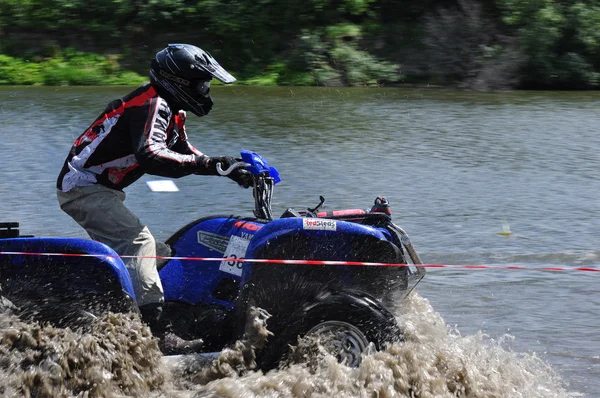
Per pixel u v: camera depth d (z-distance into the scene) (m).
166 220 13.85
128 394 7.28
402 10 41.22
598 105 31.14
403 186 17.05
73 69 35.44
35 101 28.48
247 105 28.95
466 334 9.30
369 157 20.09
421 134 23.69
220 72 7.97
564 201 16.11
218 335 7.97
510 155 20.77
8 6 38.38
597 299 10.64
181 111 8.32
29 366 7.18
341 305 7.49
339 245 7.67
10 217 14.00
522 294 10.80
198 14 39.03
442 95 33.88
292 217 7.88
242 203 15.11
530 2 38.97
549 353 8.76
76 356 7.23
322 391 7.25
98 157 7.93
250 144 21.47
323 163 19.22
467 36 38.59
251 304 7.59
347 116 26.88
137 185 16.67
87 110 26.42
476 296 10.71
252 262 7.60
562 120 26.98
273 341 7.56
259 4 38.94
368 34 39.56
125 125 7.83
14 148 20.30
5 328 7.30
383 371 7.32
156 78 7.93
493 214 14.97
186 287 8.27
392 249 7.77
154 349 7.46
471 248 12.81
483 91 36.12
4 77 34.75
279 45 38.53
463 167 19.19
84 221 8.06
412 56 38.62
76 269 7.43
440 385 7.40
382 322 7.55
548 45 38.28
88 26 38.25
